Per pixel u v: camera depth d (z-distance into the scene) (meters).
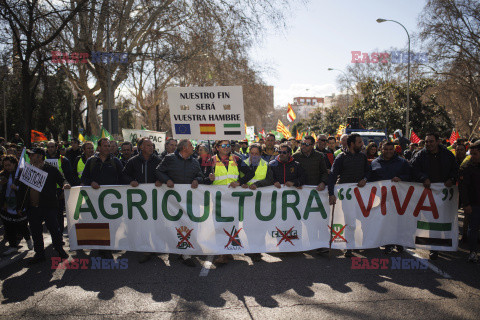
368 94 38.84
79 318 3.97
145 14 20.95
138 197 5.94
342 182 6.11
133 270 5.43
